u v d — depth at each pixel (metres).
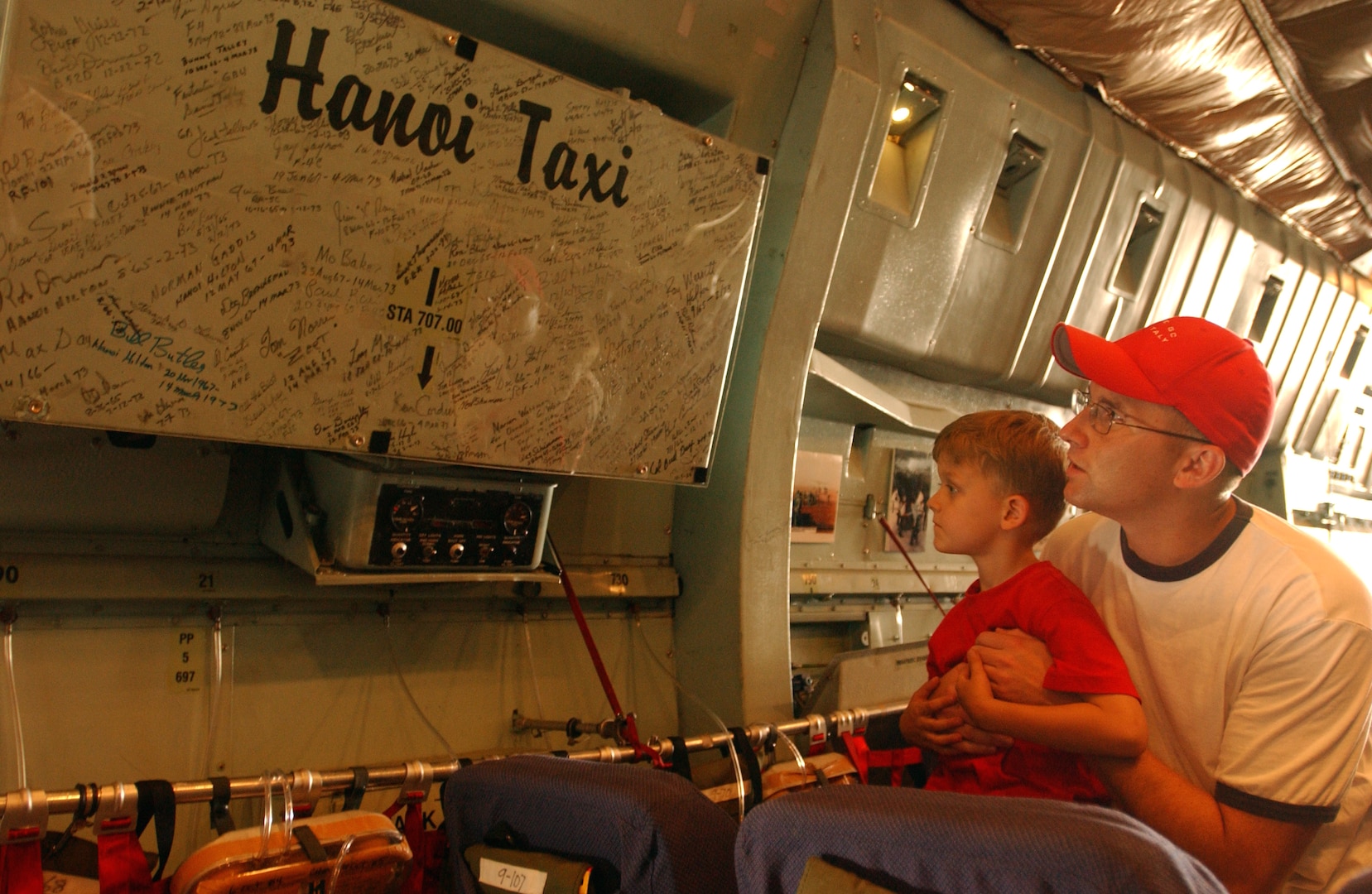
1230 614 1.24
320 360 1.36
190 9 1.19
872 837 0.73
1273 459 4.47
